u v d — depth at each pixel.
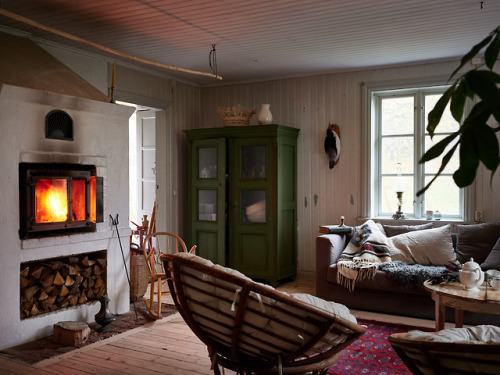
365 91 5.68
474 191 5.09
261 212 5.73
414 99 5.59
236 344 2.19
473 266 3.41
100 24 4.08
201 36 4.43
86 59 5.01
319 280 4.86
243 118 5.88
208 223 5.98
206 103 6.76
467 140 0.74
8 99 3.46
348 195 5.79
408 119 5.62
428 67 5.39
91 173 4.12
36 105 3.66
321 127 5.96
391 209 5.71
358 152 5.74
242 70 5.85
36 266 3.73
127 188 4.50
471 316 4.03
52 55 4.54
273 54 5.08
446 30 4.27
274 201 5.63
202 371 3.08
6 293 3.47
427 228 5.02
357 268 4.52
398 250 4.76
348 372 3.08
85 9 3.72
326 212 5.94
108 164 4.30
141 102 5.71
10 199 3.48
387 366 3.17
